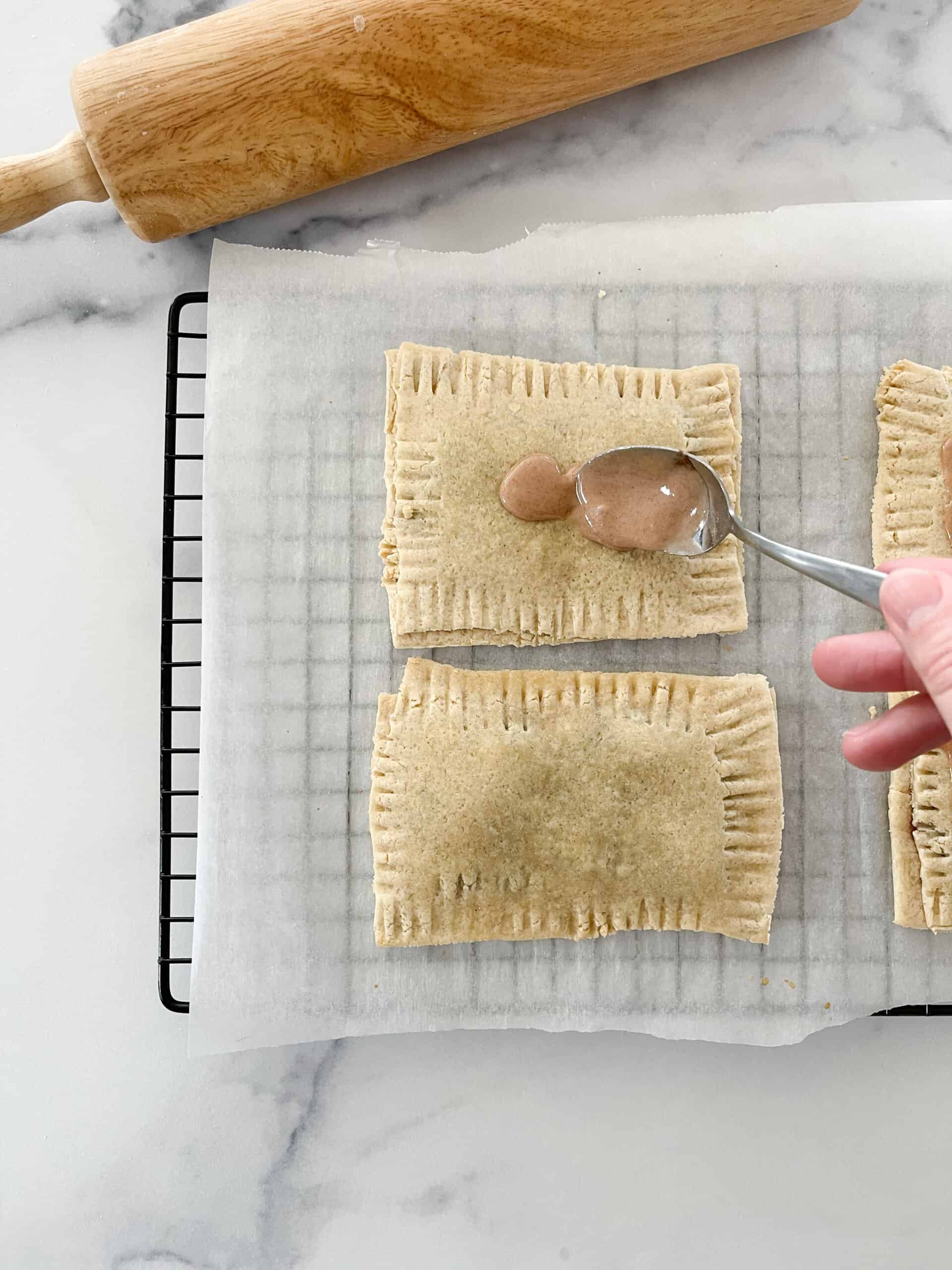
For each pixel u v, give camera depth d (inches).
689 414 19.3
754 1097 19.7
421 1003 19.3
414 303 19.7
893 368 19.5
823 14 19.3
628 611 19.2
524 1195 19.7
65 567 20.1
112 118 18.0
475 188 20.2
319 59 18.1
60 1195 19.6
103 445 20.2
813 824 19.5
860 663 16.6
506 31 18.2
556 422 19.2
